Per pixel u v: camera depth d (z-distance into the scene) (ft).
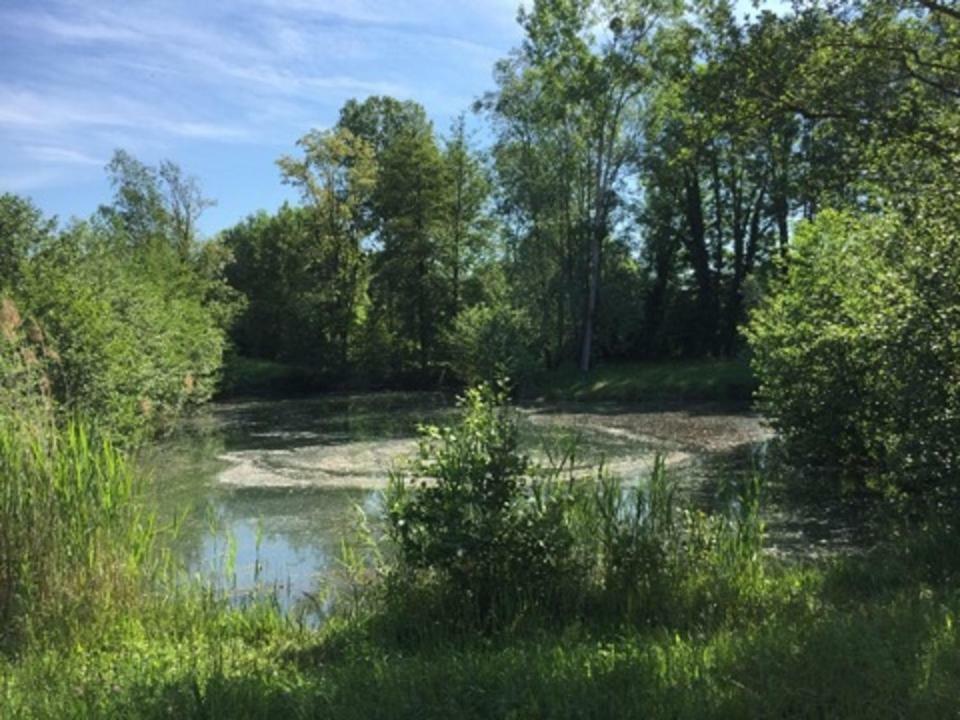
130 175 196.65
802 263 58.90
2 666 19.03
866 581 24.25
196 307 131.13
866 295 41.37
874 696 12.92
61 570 23.70
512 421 24.26
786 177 36.83
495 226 174.19
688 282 171.83
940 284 31.89
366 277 177.58
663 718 12.69
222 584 32.37
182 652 20.62
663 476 25.75
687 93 35.53
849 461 51.85
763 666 14.38
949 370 31.40
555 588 22.24
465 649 19.27
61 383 49.88
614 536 23.65
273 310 194.49
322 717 13.83
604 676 14.61
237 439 86.99
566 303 154.10
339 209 177.17
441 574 22.45
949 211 32.35
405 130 186.80
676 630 19.40
